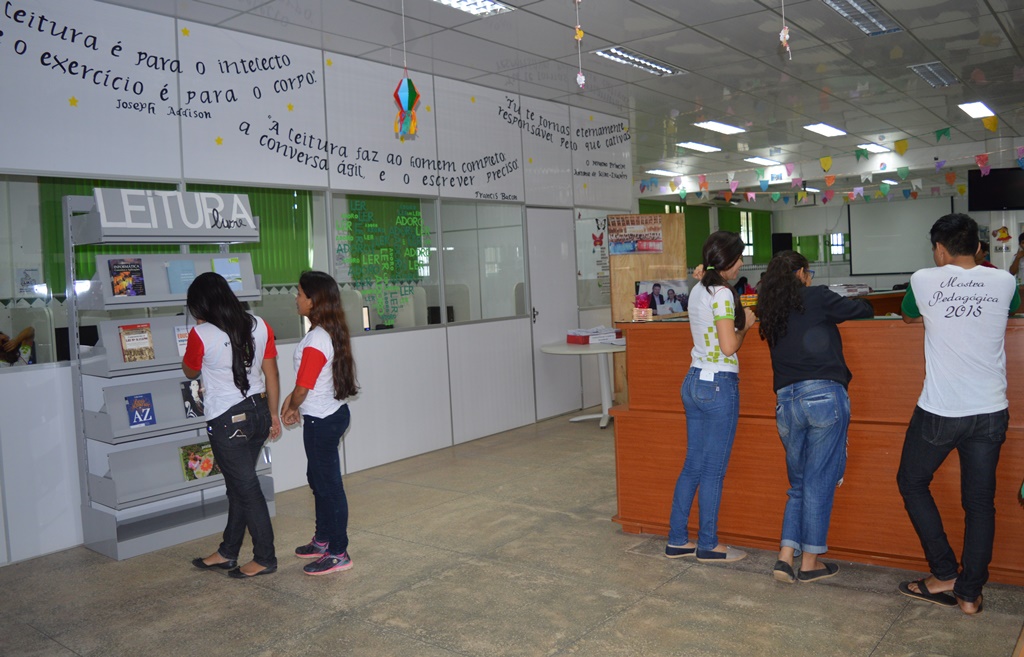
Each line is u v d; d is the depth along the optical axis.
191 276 4.33
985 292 2.74
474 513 4.55
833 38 6.23
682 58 6.64
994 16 5.80
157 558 4.04
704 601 3.14
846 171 13.70
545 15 5.30
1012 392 3.08
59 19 4.17
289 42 5.36
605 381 7.11
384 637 2.96
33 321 4.20
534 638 2.88
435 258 6.48
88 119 4.31
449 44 5.73
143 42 4.55
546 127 7.75
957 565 3.04
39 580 3.78
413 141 6.26
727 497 3.78
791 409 3.16
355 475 5.68
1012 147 11.98
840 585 3.25
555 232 7.83
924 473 2.93
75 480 4.30
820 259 21.56
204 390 3.56
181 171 4.74
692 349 3.56
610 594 3.26
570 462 5.75
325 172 5.58
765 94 8.20
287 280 5.38
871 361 3.38
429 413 6.36
